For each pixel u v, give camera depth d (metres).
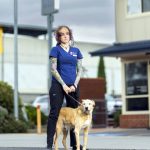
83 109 11.24
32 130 24.31
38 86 58.25
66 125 11.60
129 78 25.27
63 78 11.60
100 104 27.11
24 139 18.19
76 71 11.78
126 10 25.25
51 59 11.62
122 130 23.36
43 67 58.75
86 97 26.66
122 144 14.91
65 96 11.73
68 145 14.57
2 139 18.34
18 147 14.23
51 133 11.63
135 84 25.03
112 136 19.11
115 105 35.16
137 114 24.75
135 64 25.08
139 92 24.84
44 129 25.41
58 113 11.62
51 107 11.62
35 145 15.15
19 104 26.00
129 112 25.08
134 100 24.97
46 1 20.34
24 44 57.44
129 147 13.81
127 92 25.28
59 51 11.62
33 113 27.80
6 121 23.67
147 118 24.39
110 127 27.38
